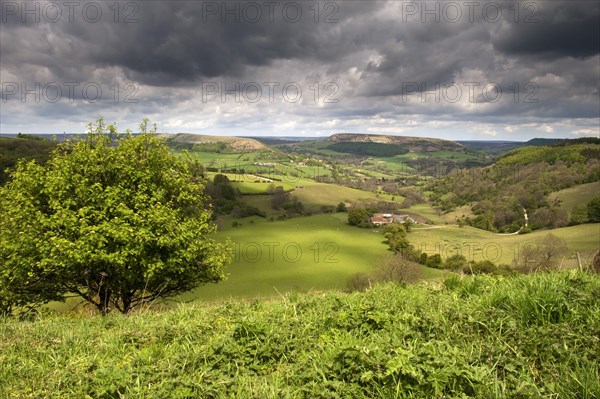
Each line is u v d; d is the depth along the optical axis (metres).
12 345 5.79
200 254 17.00
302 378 4.01
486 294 6.27
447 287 7.70
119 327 7.14
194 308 8.21
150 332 6.17
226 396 3.77
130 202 15.58
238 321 5.60
